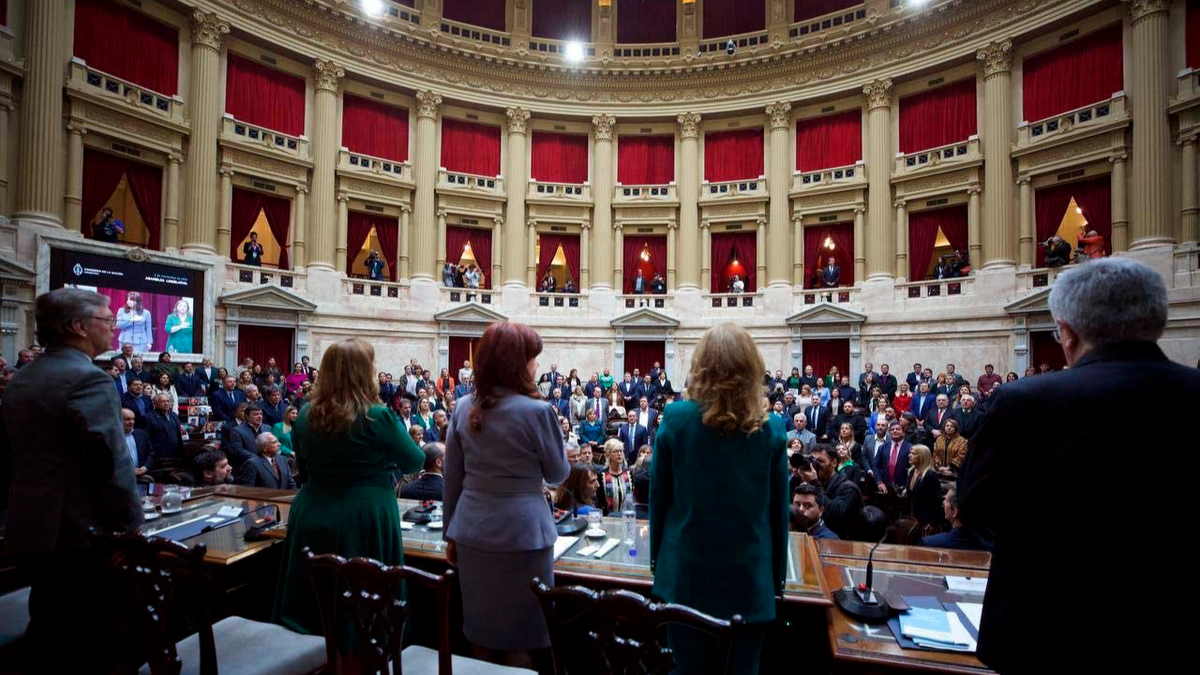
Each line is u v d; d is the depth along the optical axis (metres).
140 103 14.72
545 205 20.75
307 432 3.01
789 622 2.98
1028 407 1.50
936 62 17.38
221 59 16.27
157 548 2.26
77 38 13.89
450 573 2.15
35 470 2.62
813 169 19.66
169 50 15.46
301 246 17.67
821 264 19.69
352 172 18.25
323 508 2.96
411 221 19.55
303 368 14.33
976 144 16.77
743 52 19.73
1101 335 1.55
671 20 21.12
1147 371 1.42
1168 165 13.71
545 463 2.72
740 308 19.97
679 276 20.67
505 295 20.16
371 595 2.24
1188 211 13.39
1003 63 16.33
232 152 16.36
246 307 16.02
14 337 12.26
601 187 20.81
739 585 2.24
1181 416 1.33
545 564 2.70
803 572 3.06
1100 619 1.35
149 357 14.16
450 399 13.91
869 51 18.45
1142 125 13.98
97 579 2.71
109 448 2.62
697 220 20.66
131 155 14.71
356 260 20.17
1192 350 12.98
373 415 2.99
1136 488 1.33
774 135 19.83
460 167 20.28
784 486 2.38
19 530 2.62
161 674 2.30
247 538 3.53
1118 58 14.76
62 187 13.47
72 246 13.09
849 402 11.03
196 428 10.02
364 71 18.53
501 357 2.74
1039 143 15.69
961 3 16.67
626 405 14.91
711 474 2.27
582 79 20.66
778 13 19.77
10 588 3.69
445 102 20.05
